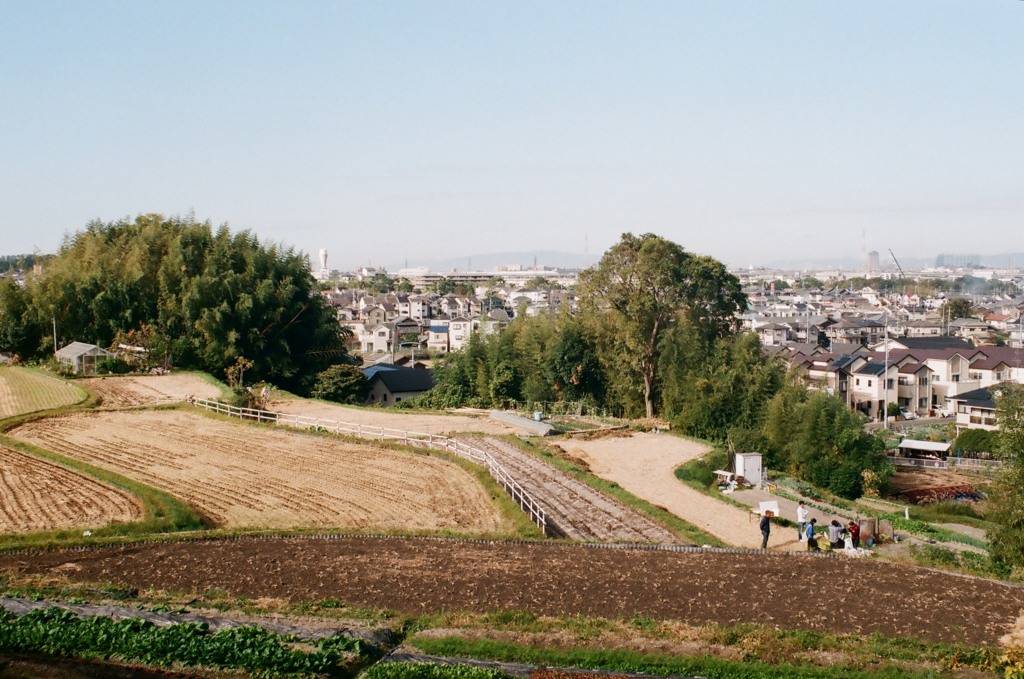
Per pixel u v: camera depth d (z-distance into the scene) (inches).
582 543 870.4
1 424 1489.9
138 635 574.6
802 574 748.0
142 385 1971.0
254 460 1278.3
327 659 549.0
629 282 2034.9
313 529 919.0
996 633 612.4
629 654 568.7
